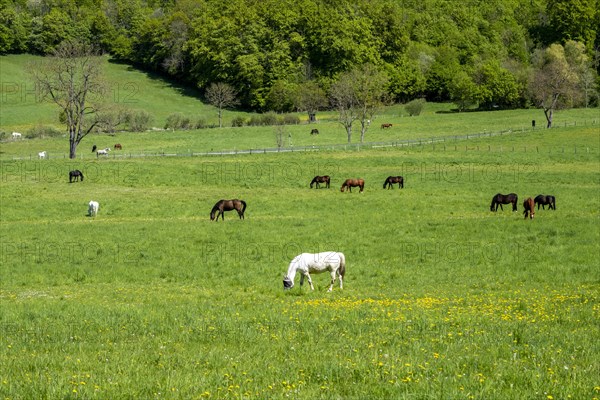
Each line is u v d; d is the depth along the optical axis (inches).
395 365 482.0
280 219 1739.7
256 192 2217.0
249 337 597.0
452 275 1111.6
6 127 4505.4
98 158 2913.4
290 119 4655.5
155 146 3700.8
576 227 1515.7
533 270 1138.0
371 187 2305.6
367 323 647.8
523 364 481.4
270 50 5895.7
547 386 421.7
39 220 1795.0
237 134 4109.3
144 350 558.9
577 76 5157.5
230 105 5802.2
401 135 4042.8
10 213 1860.2
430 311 722.2
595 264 1166.3
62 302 874.8
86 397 420.2
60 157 3142.2
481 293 912.9
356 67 5757.9
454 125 4424.2
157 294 968.3
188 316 714.2
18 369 500.4
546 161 2851.9
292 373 468.4
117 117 3993.6
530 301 808.9
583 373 452.8
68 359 525.7
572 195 2071.9
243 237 1489.9
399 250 1336.1
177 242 1441.9
